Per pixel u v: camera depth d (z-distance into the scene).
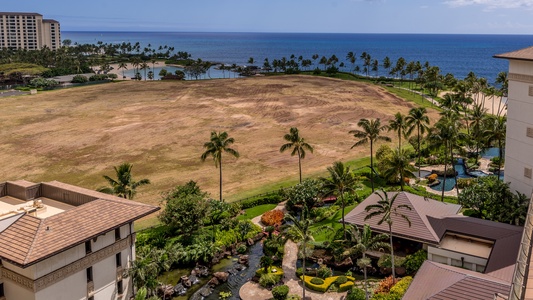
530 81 56.75
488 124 86.62
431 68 185.50
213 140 70.69
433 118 134.88
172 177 87.44
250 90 192.25
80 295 39.56
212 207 63.97
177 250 53.91
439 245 50.38
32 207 44.09
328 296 47.19
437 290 37.00
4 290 38.31
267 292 48.66
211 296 49.12
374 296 44.72
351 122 132.00
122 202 44.06
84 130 124.44
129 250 44.12
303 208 62.16
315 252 55.75
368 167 87.31
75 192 46.03
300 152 76.25
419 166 84.12
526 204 56.25
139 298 40.75
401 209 55.56
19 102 168.88
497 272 42.31
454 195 73.75
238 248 58.81
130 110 151.50
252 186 81.00
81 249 39.12
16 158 100.44
